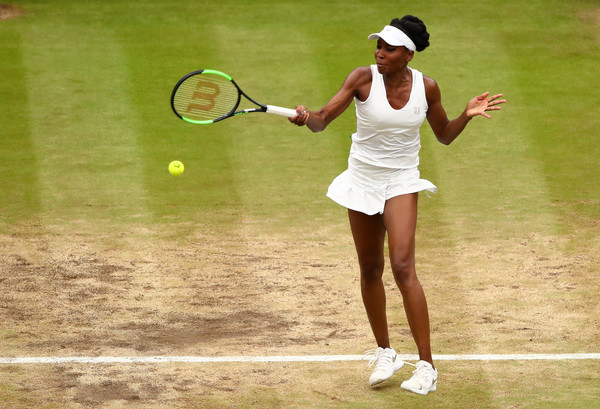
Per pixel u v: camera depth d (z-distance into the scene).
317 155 42.66
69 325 23.45
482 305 25.20
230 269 28.80
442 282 27.36
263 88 50.50
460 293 26.30
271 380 19.58
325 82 51.41
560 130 45.53
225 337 22.64
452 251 30.59
